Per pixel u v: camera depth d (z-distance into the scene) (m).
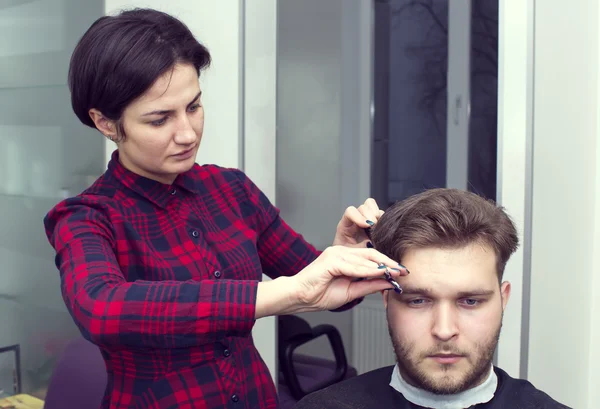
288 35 3.21
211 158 2.31
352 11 3.33
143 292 0.98
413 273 1.07
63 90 2.51
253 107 2.22
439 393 1.10
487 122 2.77
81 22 2.53
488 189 2.78
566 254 2.00
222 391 1.22
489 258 1.07
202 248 1.26
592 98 2.12
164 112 1.10
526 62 1.76
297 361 2.79
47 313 2.50
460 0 2.74
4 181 2.39
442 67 3.30
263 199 1.46
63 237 1.13
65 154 2.51
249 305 0.96
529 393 1.21
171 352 1.18
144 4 2.45
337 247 1.00
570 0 1.93
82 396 1.62
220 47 2.25
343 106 3.36
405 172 3.44
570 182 2.00
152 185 1.24
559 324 1.98
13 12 2.38
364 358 3.55
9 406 2.36
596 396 2.18
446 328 1.06
